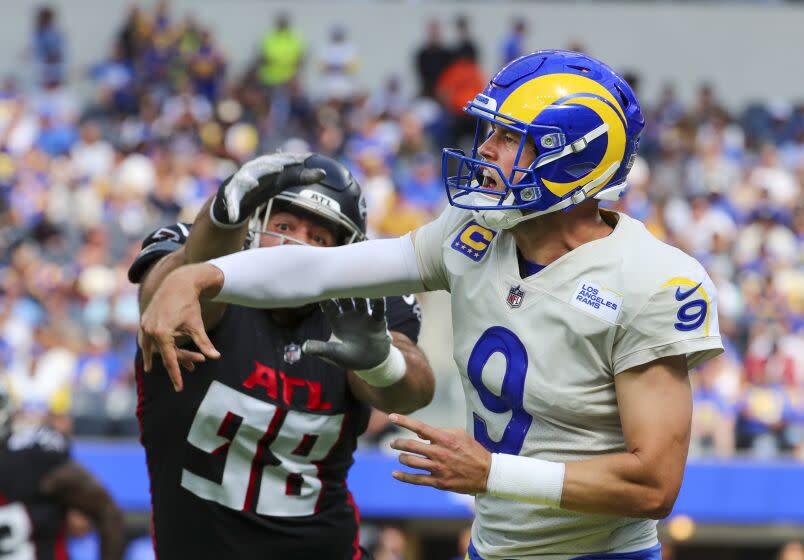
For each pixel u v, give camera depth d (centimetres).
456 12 6844
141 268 1077
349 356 986
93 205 4459
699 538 3447
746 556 3469
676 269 866
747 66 6988
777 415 3559
